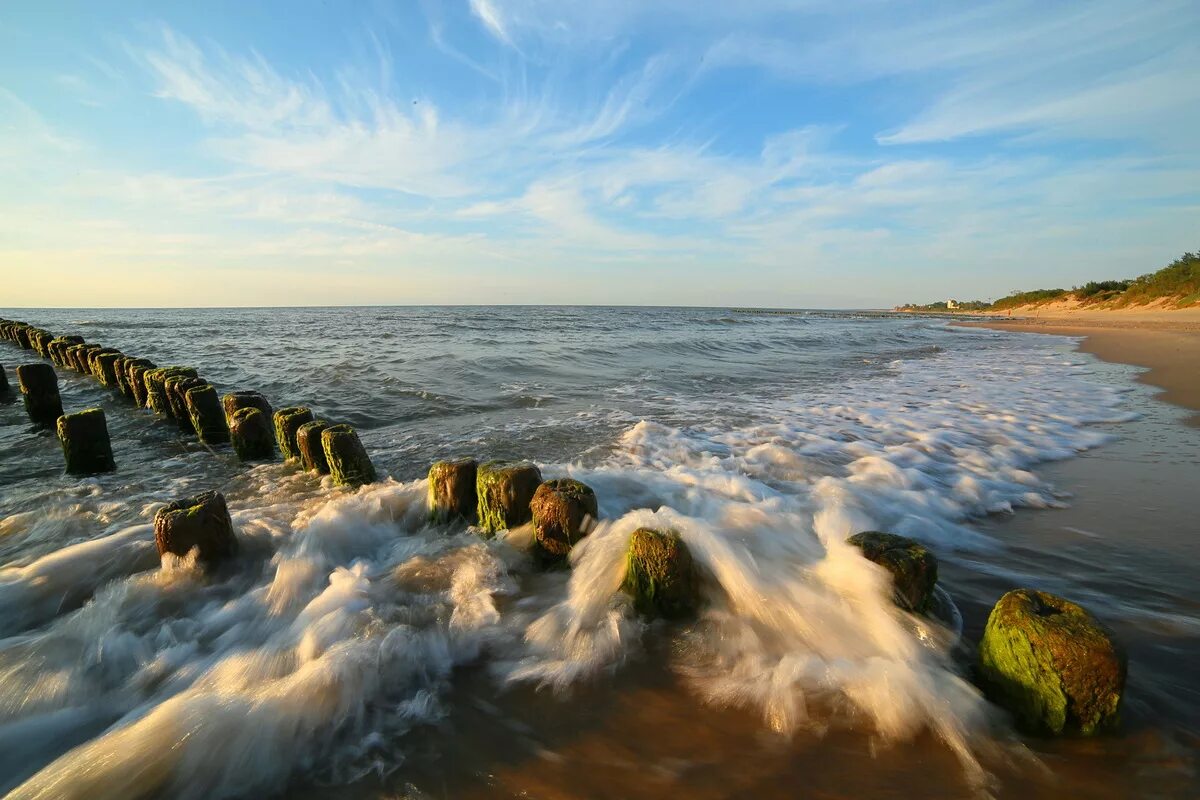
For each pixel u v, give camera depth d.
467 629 3.80
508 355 19.58
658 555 3.86
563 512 4.56
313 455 7.33
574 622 3.85
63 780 2.61
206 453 8.79
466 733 2.91
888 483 6.54
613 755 2.73
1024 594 2.99
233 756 2.73
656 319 60.75
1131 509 5.73
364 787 2.59
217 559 4.62
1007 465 7.27
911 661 3.26
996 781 2.51
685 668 3.41
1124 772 2.52
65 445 7.66
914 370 18.52
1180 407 11.10
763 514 5.05
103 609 4.11
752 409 11.29
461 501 5.40
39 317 68.88
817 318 80.19
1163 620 3.66
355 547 5.14
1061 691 2.64
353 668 3.24
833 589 3.80
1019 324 50.12
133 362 12.66
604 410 11.22
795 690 3.12
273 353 21.05
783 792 2.49
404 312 93.31
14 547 5.36
